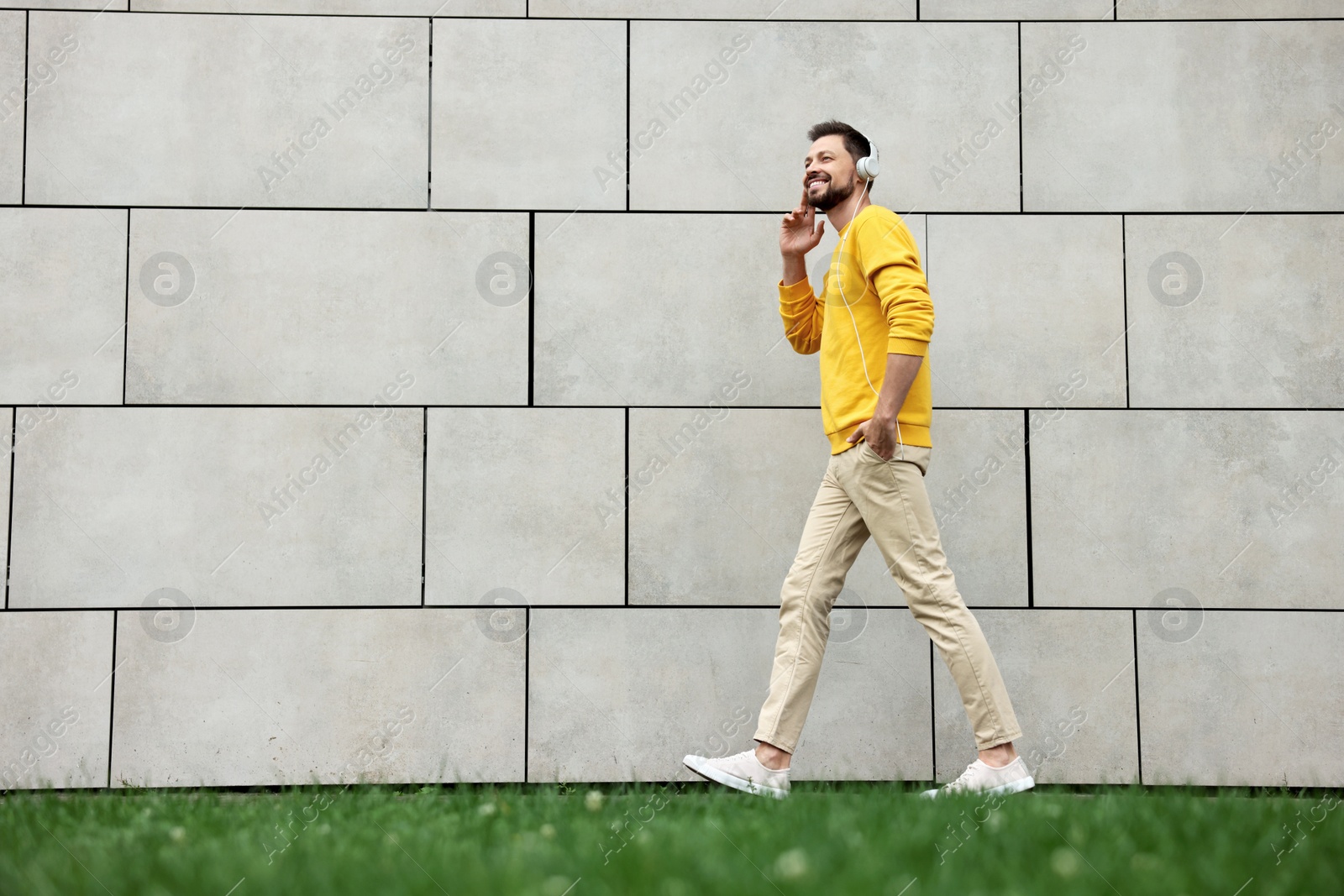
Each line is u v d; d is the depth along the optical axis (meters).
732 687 3.53
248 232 3.59
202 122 3.60
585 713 3.52
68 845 2.24
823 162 3.18
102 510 3.51
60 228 3.55
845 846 2.03
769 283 3.63
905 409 2.97
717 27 3.67
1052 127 3.64
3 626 3.46
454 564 3.55
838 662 3.53
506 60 3.65
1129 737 3.51
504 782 3.49
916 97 3.65
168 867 1.95
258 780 3.46
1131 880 1.82
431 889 1.79
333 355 3.58
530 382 3.60
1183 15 3.65
